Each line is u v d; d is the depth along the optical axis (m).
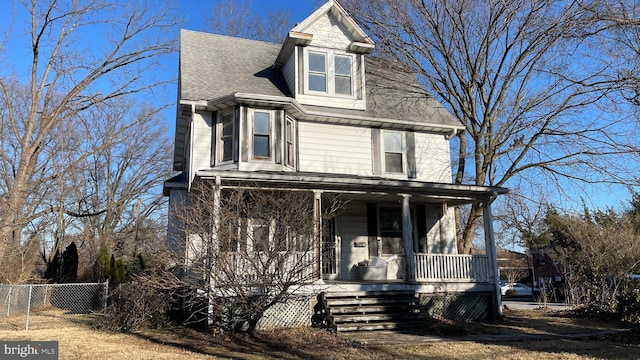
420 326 11.52
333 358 8.23
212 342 9.80
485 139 18.08
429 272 13.38
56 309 17.61
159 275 11.56
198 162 13.90
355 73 16.22
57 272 22.81
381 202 15.84
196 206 10.75
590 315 14.91
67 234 35.25
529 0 15.98
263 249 9.80
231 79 15.66
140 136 36.16
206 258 9.89
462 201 15.66
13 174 29.20
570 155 16.94
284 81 16.56
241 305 10.38
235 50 17.75
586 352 8.83
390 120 15.87
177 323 12.30
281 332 10.81
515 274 38.69
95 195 35.22
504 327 12.27
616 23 10.62
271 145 13.97
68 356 8.21
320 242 11.46
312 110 15.21
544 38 16.05
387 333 10.90
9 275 17.16
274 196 11.06
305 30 15.84
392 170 16.05
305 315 11.77
